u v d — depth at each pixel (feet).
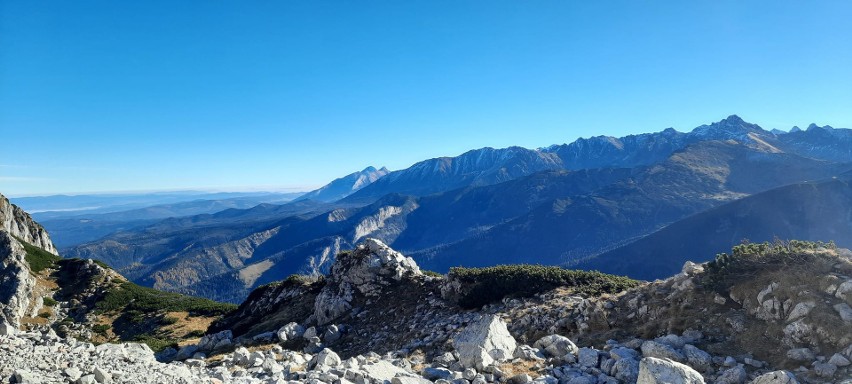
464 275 126.82
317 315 141.90
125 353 60.13
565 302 97.71
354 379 57.52
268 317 171.22
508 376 57.67
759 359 56.80
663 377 45.14
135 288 283.59
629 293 87.97
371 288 143.02
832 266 62.95
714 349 60.64
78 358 50.26
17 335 56.70
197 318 231.30
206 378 54.70
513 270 122.31
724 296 70.54
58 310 245.65
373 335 118.32
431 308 122.11
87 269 292.81
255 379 58.90
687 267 83.35
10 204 337.72
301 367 72.69
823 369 49.24
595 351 63.21
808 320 56.70
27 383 37.58
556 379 55.93
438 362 70.44
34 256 295.89
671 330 69.36
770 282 65.10
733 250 76.48
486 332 68.59
